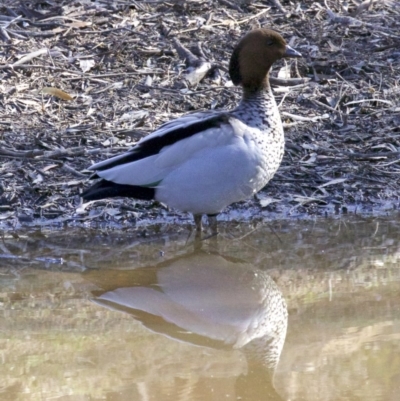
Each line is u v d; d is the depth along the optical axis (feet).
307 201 37.99
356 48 50.06
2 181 38.09
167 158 32.55
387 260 32.42
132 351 25.20
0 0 51.75
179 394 22.75
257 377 23.75
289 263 32.27
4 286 30.19
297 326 26.86
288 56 34.40
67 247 33.99
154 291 29.94
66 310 28.19
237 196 33.09
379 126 43.37
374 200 38.40
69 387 23.08
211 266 32.17
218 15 52.44
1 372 23.91
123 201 37.47
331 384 23.30
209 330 26.89
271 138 33.14
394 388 23.16
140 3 52.80
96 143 40.57
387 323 26.84
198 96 44.73
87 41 48.83
